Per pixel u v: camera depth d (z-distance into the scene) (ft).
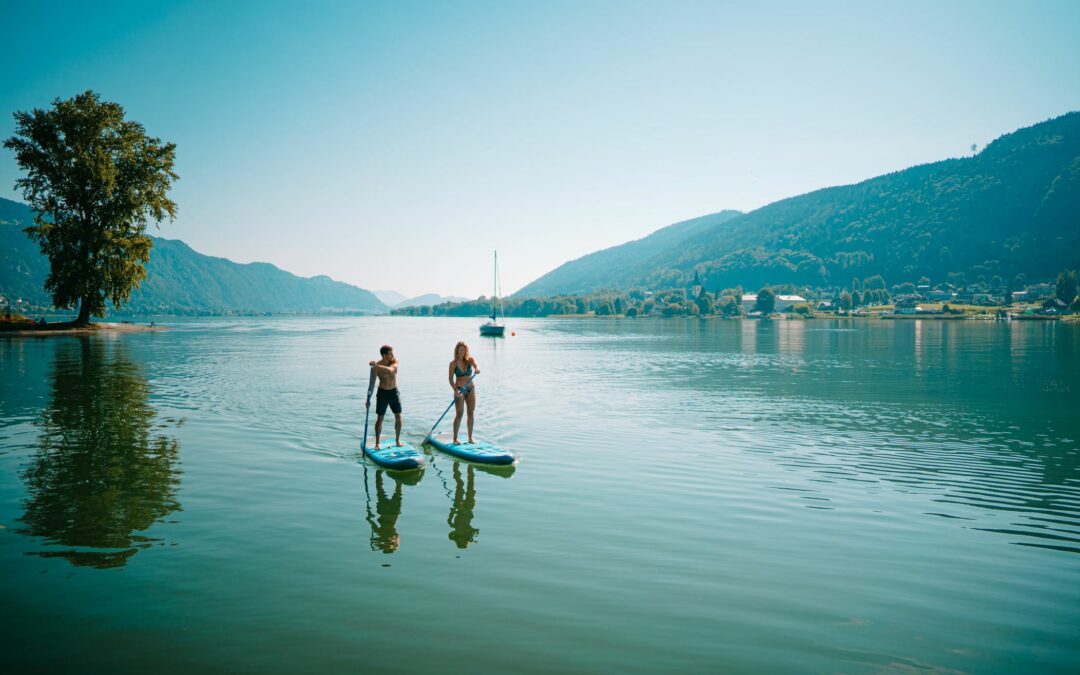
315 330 345.31
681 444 46.37
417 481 35.45
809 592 21.95
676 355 148.97
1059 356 139.54
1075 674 16.98
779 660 17.63
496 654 17.75
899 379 93.45
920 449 45.11
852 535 27.55
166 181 191.52
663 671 17.03
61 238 176.65
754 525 28.66
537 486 34.71
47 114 175.11
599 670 17.04
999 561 24.88
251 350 152.35
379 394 42.65
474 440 46.34
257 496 32.09
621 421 56.13
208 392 71.51
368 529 27.48
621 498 32.53
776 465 40.04
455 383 43.98
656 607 20.62
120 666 16.93
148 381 81.10
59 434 46.88
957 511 30.99
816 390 79.77
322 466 38.42
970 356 141.08
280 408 60.29
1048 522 29.45
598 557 24.66
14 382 77.51
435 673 16.79
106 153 182.29
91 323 213.66
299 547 25.26
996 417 59.36
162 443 44.19
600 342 218.59
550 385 84.53
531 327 431.84
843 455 42.98
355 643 18.20
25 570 22.74
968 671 17.16
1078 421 57.06
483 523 28.45
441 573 22.94
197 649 17.78
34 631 18.62
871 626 19.66
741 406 65.62
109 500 31.01
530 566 23.71
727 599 21.29
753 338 248.11
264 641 18.22
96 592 21.09
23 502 30.50
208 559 23.90
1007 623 19.94
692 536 27.12
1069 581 23.06
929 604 21.20
